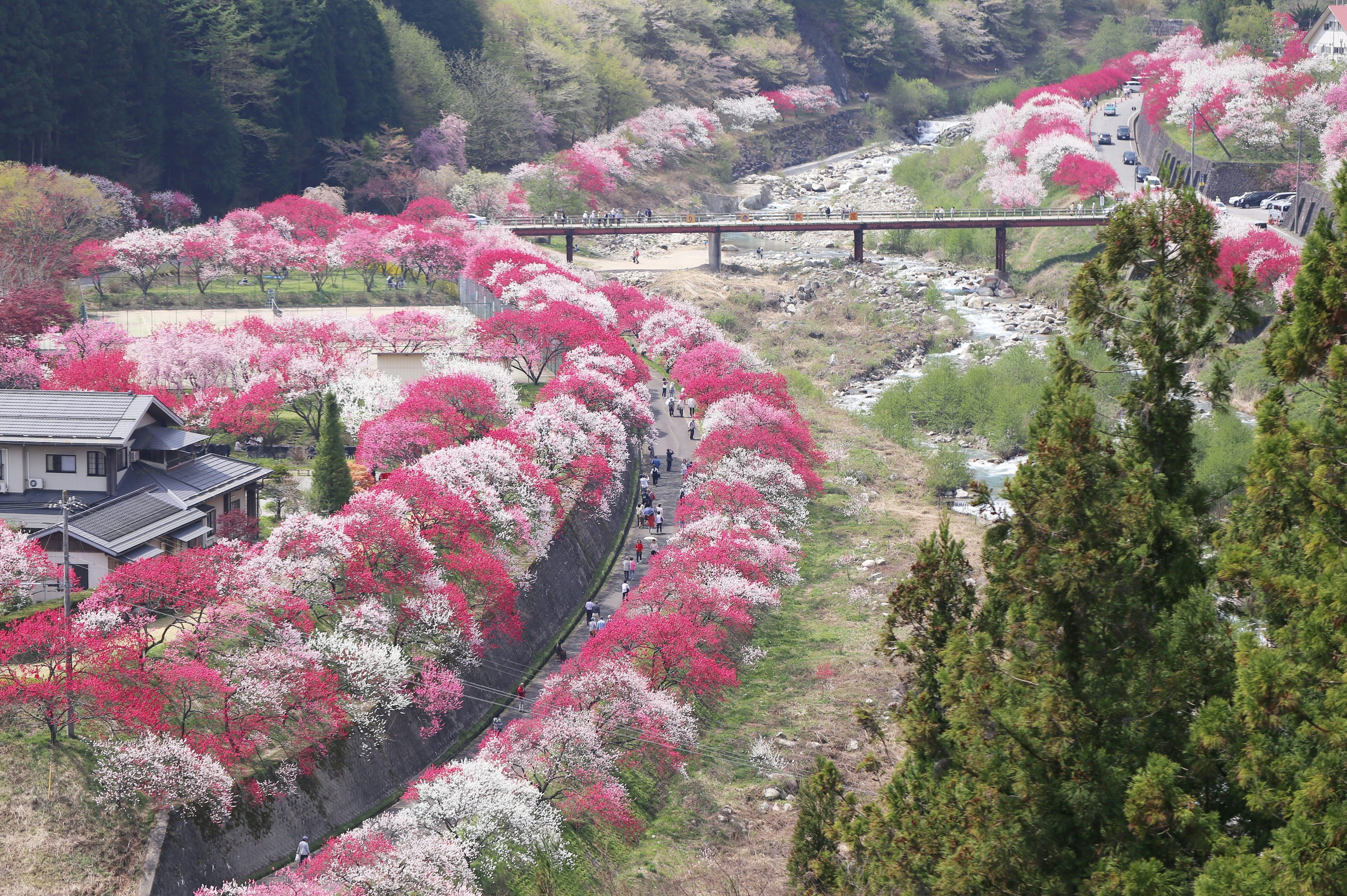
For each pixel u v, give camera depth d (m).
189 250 100.88
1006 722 24.44
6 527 44.09
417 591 45.88
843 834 28.53
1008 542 27.17
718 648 52.00
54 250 96.12
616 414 72.62
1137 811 21.84
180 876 34.19
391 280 109.94
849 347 107.88
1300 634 21.75
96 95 121.00
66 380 64.25
